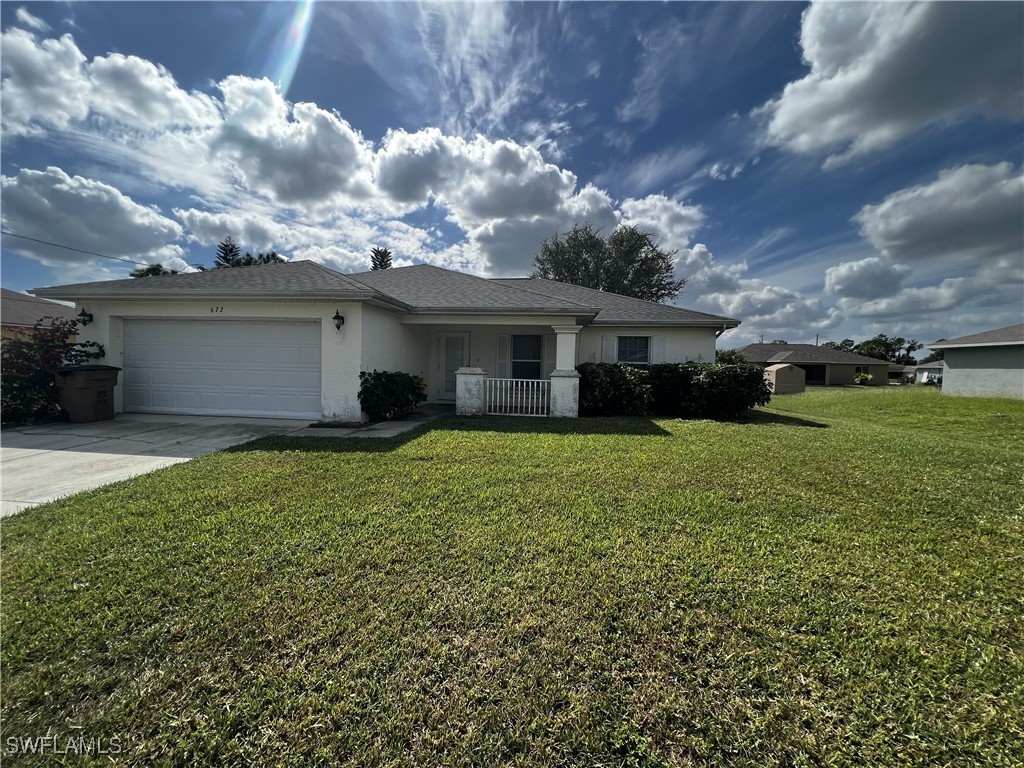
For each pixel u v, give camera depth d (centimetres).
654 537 360
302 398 934
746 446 726
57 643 222
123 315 943
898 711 193
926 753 174
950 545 360
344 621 243
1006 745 177
